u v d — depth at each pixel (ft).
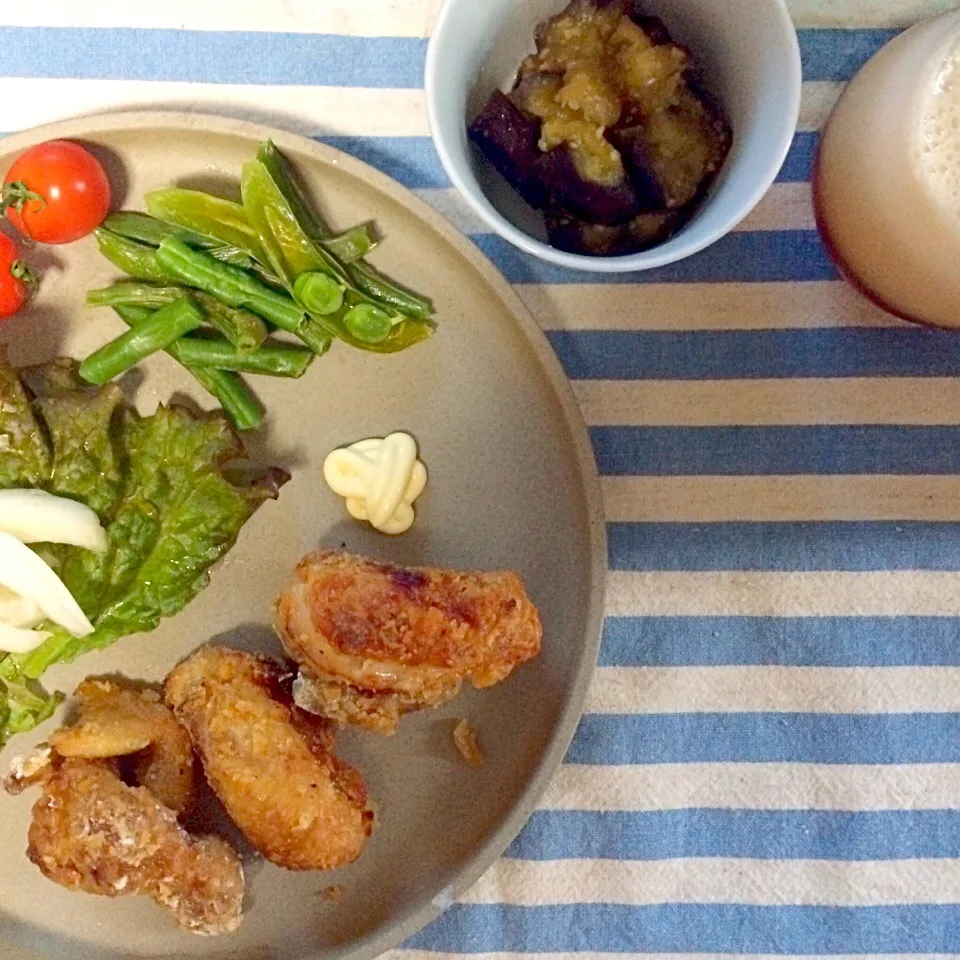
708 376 1.24
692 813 1.25
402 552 1.22
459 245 1.16
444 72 1.03
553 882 1.25
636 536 1.25
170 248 1.16
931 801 1.24
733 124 1.09
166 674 1.22
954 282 1.05
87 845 1.12
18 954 1.20
